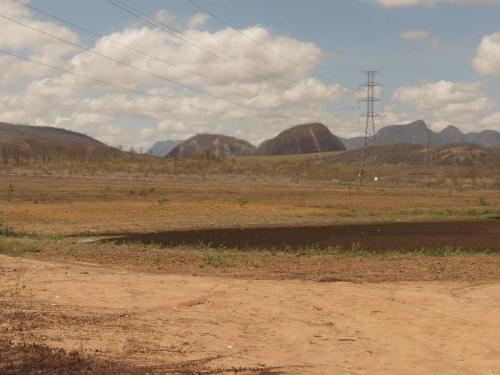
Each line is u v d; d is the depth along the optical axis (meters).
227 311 13.60
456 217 58.50
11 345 9.91
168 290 15.79
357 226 48.22
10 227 35.91
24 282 16.17
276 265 22.44
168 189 85.50
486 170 185.38
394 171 176.50
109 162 157.12
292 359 10.22
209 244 31.94
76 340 10.62
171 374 9.05
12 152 178.00
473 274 19.98
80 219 46.97
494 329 12.46
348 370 9.75
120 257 23.55
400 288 16.92
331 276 19.55
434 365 10.12
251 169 160.00
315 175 149.88
